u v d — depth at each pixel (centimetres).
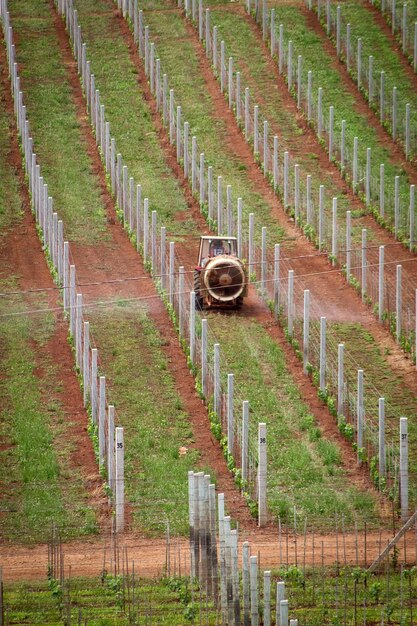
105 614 9525
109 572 10444
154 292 16738
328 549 10969
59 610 9606
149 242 17850
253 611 8988
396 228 18275
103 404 12256
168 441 12900
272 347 15038
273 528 11450
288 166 19738
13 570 10531
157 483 12081
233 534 9350
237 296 15988
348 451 12800
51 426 13200
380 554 10494
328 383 14162
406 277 17212
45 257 17950
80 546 11062
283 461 12525
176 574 10394
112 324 15638
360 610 9681
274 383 14200
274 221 19112
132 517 11550
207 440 12975
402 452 11538
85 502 11831
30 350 14962
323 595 9744
